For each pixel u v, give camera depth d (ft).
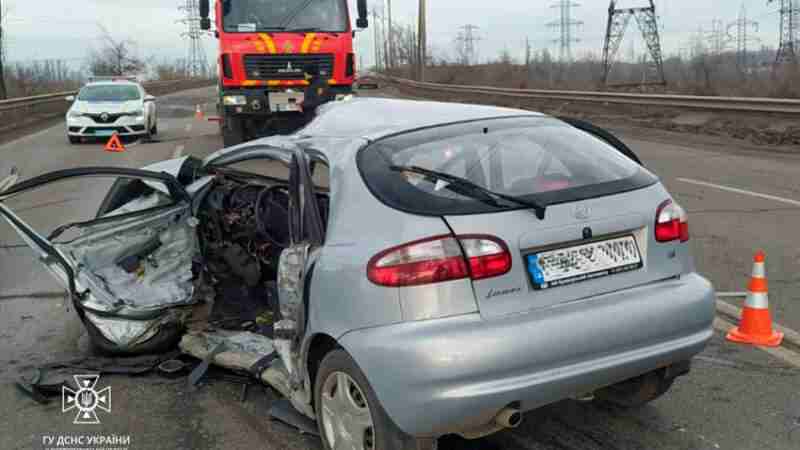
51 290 20.75
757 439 11.63
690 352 10.80
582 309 9.93
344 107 14.29
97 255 15.43
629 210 10.73
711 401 12.96
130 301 14.98
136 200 16.62
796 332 15.94
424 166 10.71
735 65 108.78
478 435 9.97
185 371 14.82
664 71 156.04
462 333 9.24
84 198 34.73
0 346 16.62
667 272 11.04
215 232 16.16
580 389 9.87
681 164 41.47
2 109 76.54
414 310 9.37
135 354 15.42
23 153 55.06
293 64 43.75
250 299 16.21
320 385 10.82
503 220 9.82
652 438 11.76
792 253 22.27
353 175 10.87
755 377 13.85
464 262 9.50
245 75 43.47
